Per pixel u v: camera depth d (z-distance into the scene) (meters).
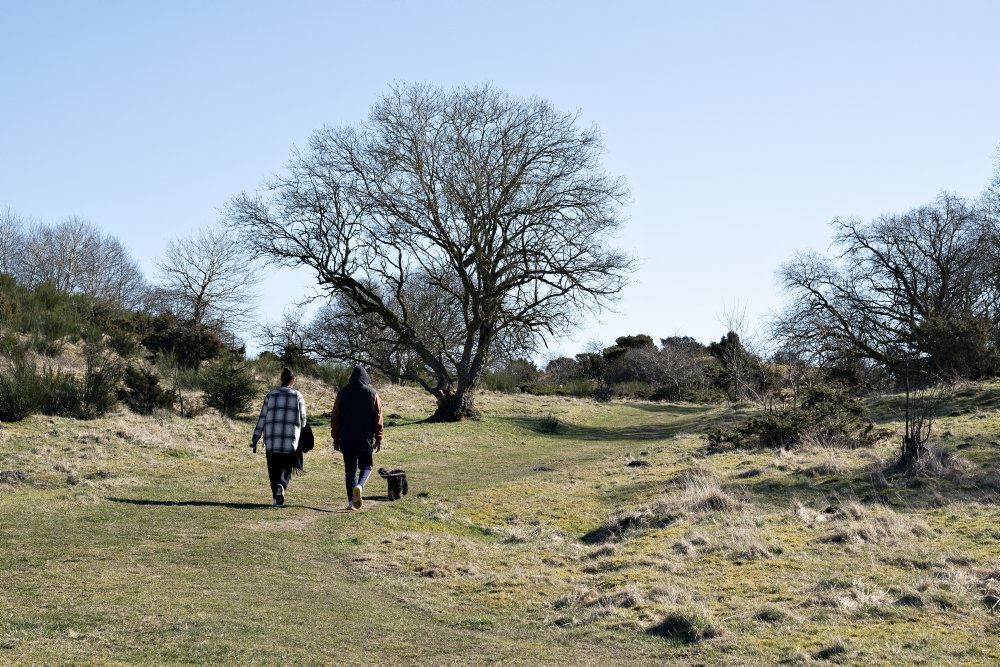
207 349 38.88
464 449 26.41
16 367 24.09
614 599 7.47
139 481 14.10
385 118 34.62
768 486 14.07
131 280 73.88
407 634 6.27
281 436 11.62
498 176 35.28
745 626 6.46
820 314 46.09
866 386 35.75
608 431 37.81
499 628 6.77
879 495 12.39
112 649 4.98
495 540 11.77
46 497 11.62
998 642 5.73
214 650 5.16
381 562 9.11
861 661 5.38
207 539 9.13
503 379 60.16
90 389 24.20
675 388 69.06
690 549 9.56
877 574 7.86
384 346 38.22
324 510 11.98
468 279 35.44
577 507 14.34
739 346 54.50
